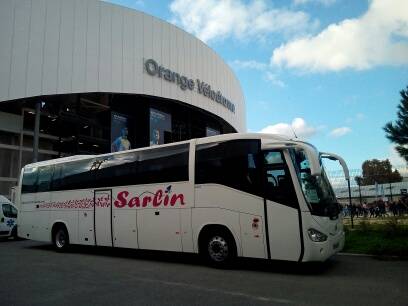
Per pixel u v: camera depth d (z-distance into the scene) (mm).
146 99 44844
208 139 10680
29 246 16875
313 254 8664
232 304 6348
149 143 43906
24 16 34531
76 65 36875
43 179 15531
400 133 14539
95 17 38812
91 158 13938
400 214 25094
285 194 9086
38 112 35750
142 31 42594
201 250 10359
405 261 10875
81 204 13750
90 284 8078
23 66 33906
